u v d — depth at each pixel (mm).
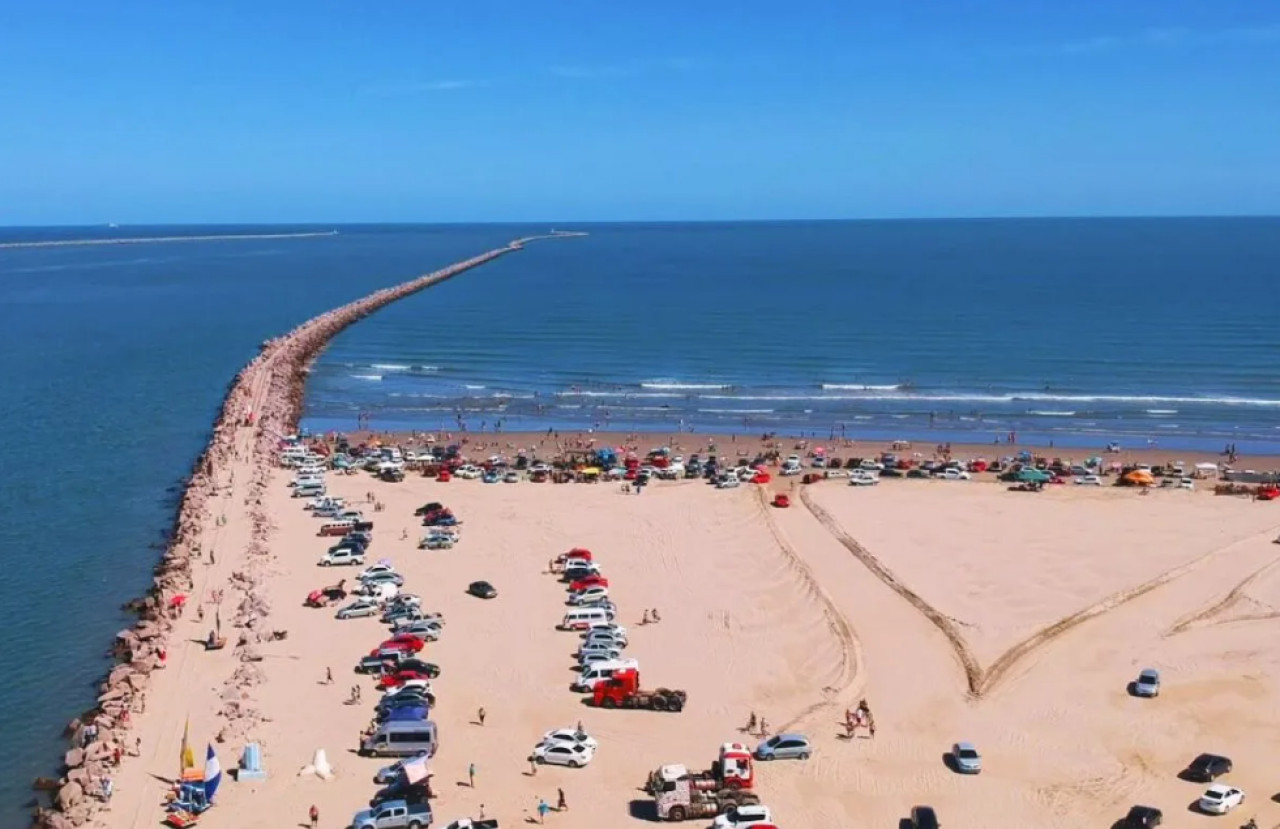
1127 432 105938
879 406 117375
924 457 95750
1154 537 71500
